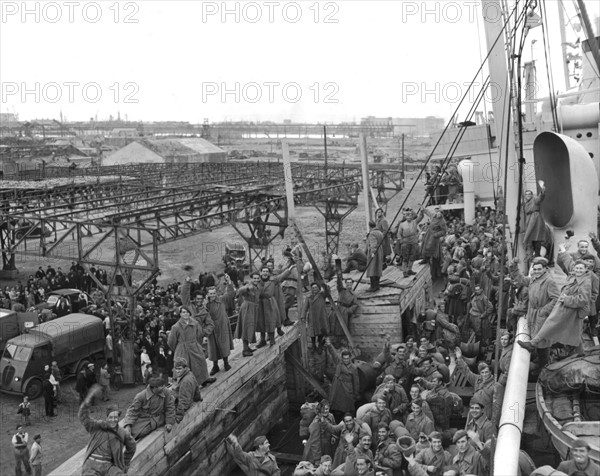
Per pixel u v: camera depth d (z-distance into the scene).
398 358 19.39
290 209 22.56
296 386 22.77
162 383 15.62
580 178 20.05
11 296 35.78
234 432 18.94
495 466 11.00
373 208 38.12
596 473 10.73
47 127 144.50
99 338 25.72
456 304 24.86
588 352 14.32
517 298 18.62
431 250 29.50
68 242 56.97
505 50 23.30
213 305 18.84
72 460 14.34
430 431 15.52
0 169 68.12
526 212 23.22
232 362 19.81
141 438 15.21
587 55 29.94
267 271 21.05
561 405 13.15
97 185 49.09
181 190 45.25
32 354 23.44
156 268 26.97
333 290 25.23
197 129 135.75
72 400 23.05
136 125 141.88
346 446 15.02
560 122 24.08
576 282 13.67
